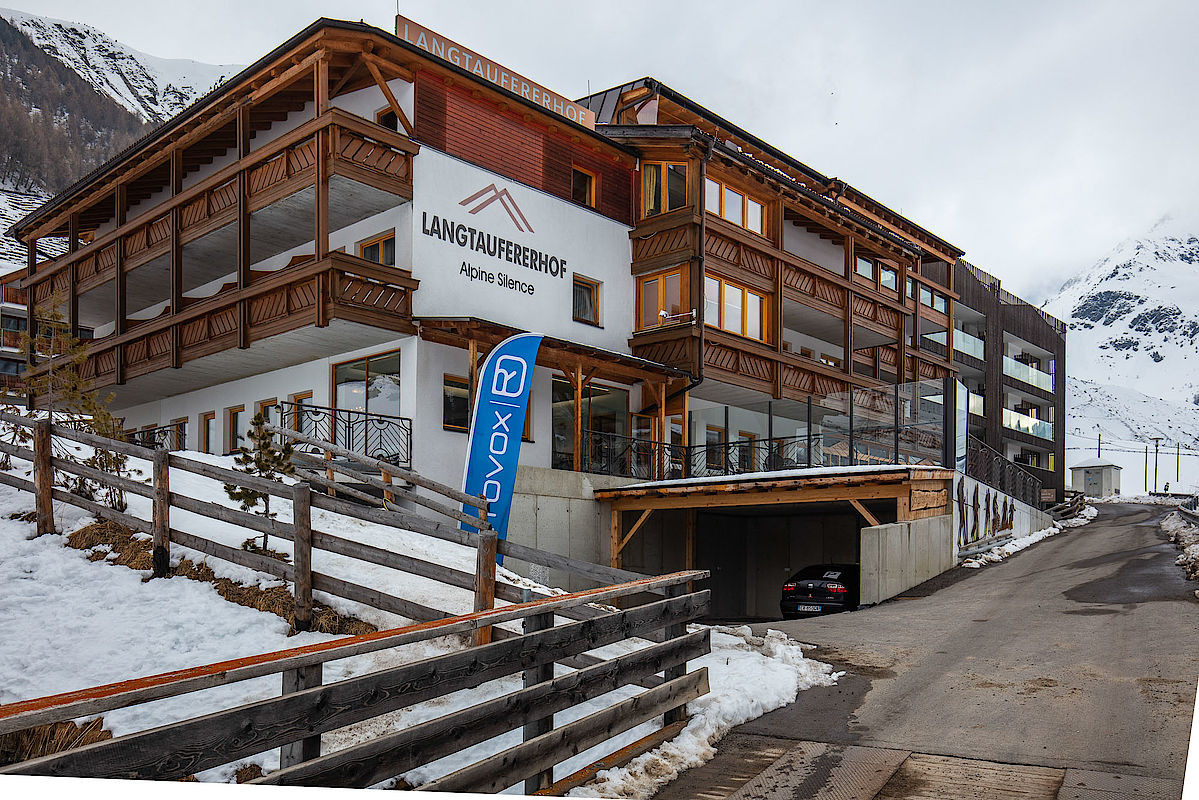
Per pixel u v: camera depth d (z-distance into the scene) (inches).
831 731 277.4
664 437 826.2
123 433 523.2
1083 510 1556.3
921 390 724.0
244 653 278.8
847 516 903.7
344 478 647.1
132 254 861.8
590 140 832.3
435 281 690.2
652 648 255.6
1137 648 368.5
